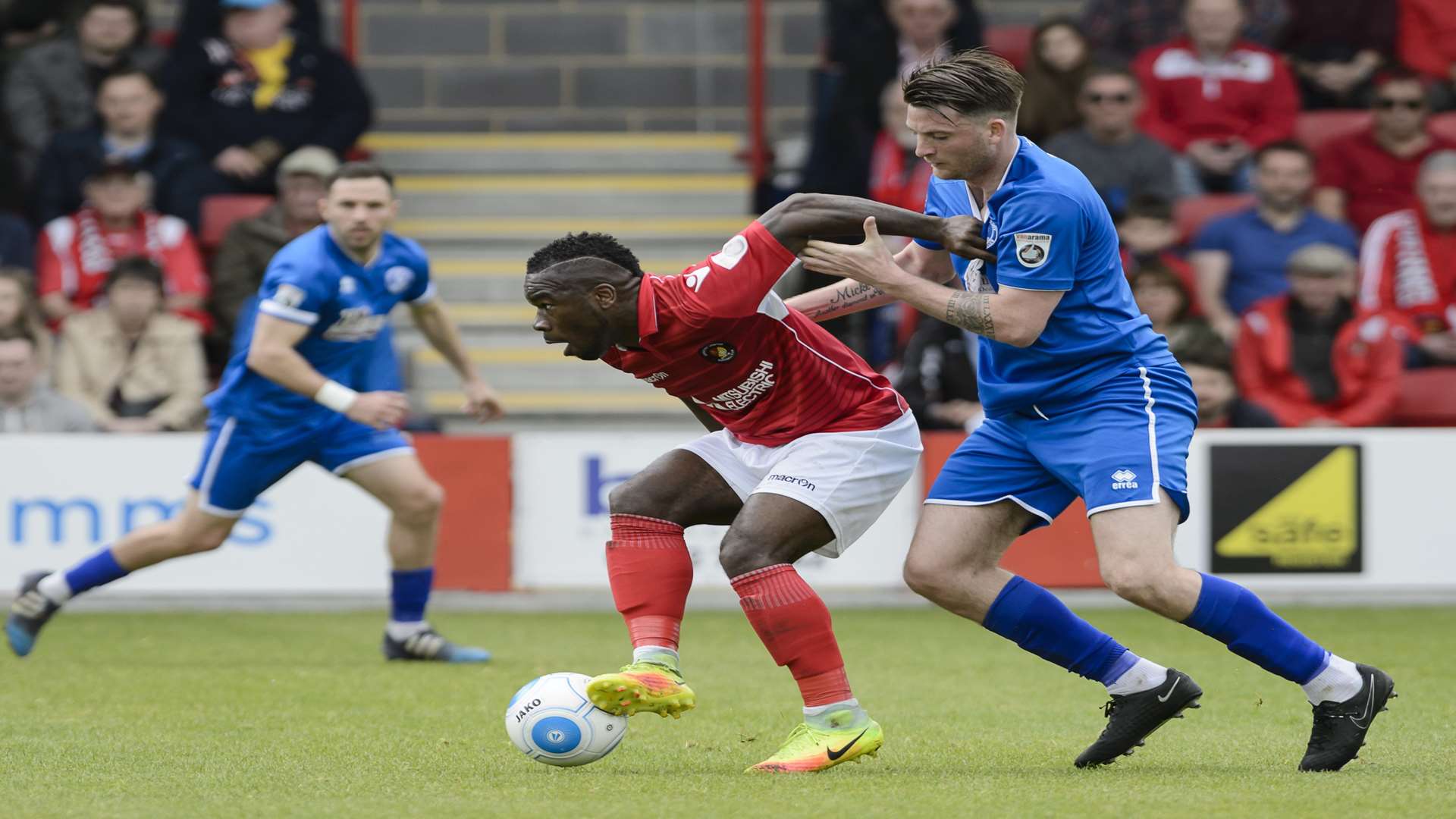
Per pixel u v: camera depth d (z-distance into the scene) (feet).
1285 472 79.66
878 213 37.01
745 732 45.96
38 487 78.02
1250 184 94.22
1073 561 81.61
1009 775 38.11
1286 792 35.37
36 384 80.89
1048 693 54.70
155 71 96.73
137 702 51.49
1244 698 52.95
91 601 80.33
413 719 47.93
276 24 96.89
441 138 113.70
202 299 89.04
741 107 116.37
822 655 38.11
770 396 38.65
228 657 63.46
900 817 32.45
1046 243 36.58
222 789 36.19
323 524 79.66
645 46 116.06
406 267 59.67
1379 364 83.97
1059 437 38.45
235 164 95.30
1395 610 78.84
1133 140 90.33
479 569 80.43
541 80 115.96
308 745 43.04
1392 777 37.52
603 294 36.42
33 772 38.73
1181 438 38.14
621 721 37.96
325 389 55.93
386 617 77.00
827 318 41.55
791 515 37.86
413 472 60.85
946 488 40.09
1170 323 82.07
